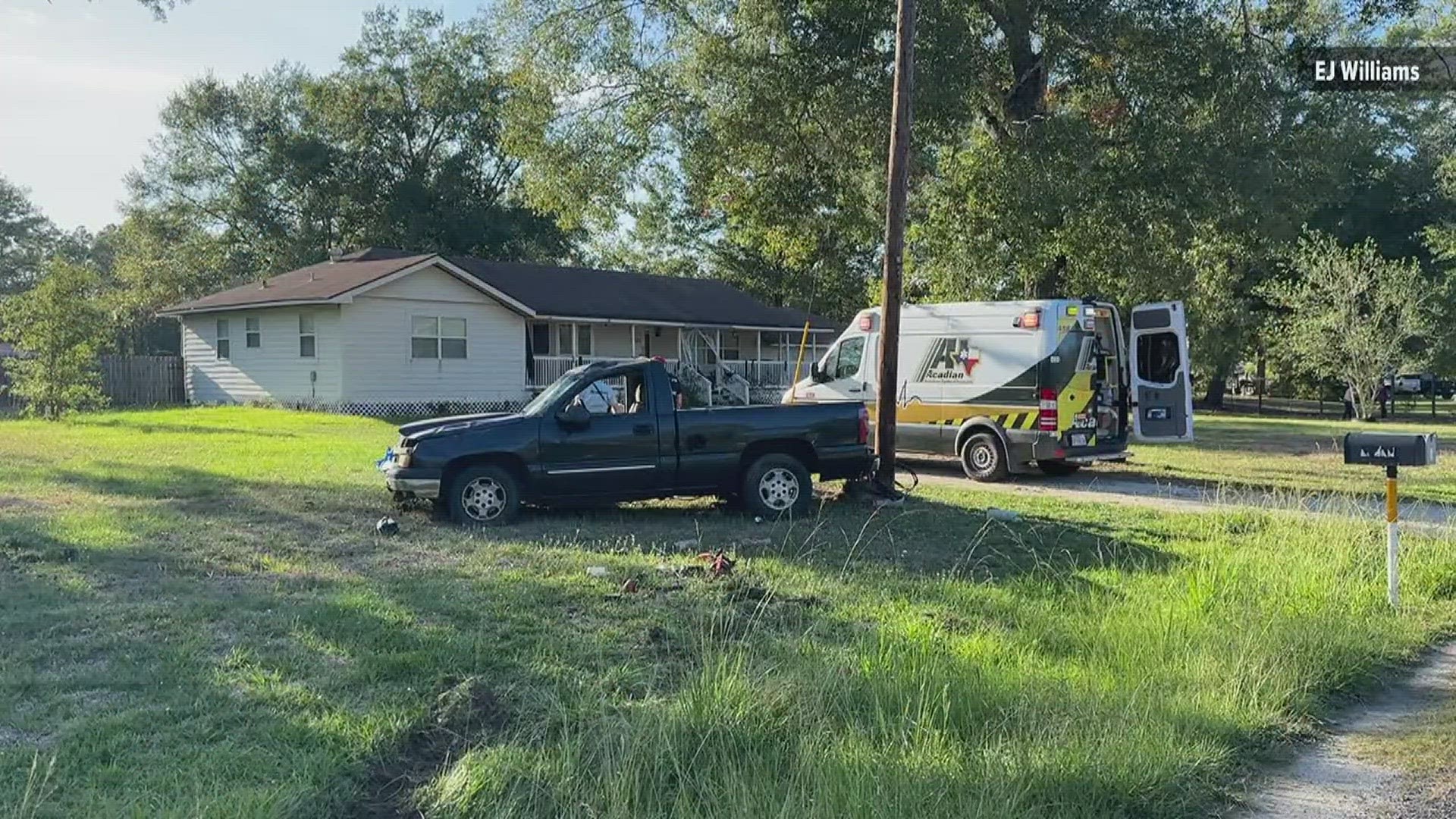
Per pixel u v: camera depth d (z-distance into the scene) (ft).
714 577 24.84
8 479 40.78
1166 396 51.19
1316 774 14.58
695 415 34.22
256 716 15.01
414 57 155.02
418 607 21.30
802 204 74.79
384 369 86.84
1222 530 32.17
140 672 16.89
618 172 80.23
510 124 80.53
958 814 11.94
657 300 111.24
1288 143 69.15
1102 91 70.74
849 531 32.30
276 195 156.66
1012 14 66.33
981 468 48.03
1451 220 130.52
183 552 26.84
